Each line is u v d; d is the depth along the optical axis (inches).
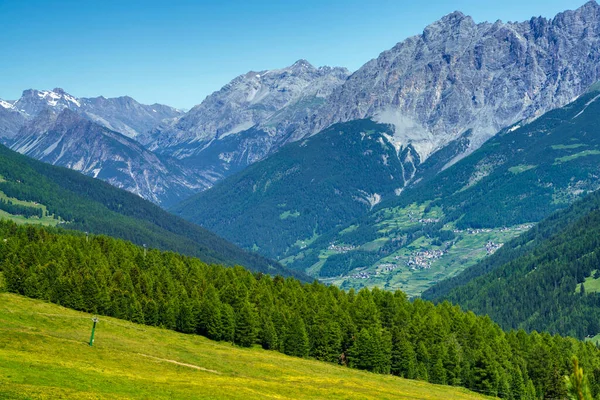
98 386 3818.9
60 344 4977.9
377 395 5270.7
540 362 7465.6
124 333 6299.2
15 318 5792.3
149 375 4601.4
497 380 7037.4
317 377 5885.8
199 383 4527.6
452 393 6496.1
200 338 7263.8
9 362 3922.2
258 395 4414.4
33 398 3203.7
